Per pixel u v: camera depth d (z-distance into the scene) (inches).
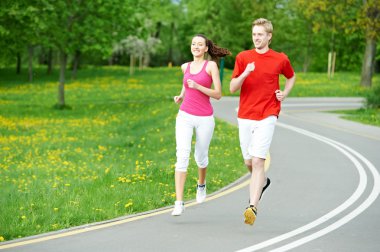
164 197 398.3
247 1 3105.3
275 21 3061.0
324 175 495.5
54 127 1077.8
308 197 404.5
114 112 1344.7
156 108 1326.3
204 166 343.0
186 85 328.8
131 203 367.2
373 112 1192.8
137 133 952.9
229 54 331.0
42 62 3545.8
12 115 1283.2
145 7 1519.4
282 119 1048.2
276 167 540.4
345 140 749.9
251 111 311.1
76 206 368.8
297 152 637.9
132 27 1502.2
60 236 304.7
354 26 1550.2
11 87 2108.8
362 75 2064.5
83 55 2837.1
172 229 316.5
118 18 1467.8
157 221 336.8
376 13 1510.8
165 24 3257.9
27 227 322.3
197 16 3270.2
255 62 308.0
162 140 796.6
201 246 281.7
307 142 725.3
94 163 621.3
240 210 366.0
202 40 325.4
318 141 736.3
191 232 309.4
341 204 379.9
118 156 692.7
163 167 527.5
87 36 1422.2
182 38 3447.3
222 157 602.5
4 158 671.1
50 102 1636.3
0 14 1126.4
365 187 438.6
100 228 321.1
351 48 3312.0
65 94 1866.4
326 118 1083.3
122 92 1900.8
